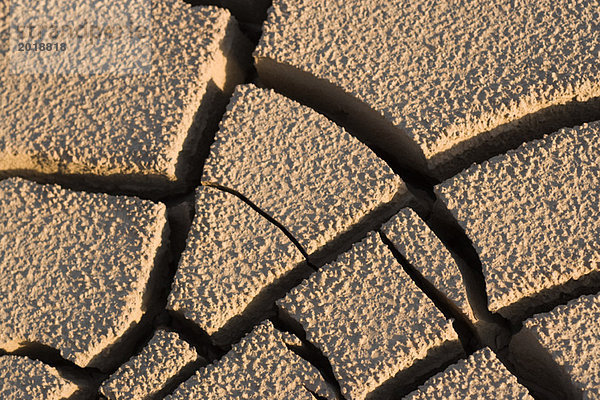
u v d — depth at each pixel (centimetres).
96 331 85
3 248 87
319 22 89
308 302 85
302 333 85
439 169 88
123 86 89
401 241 85
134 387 85
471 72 88
